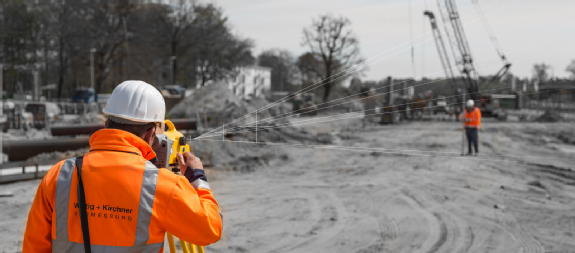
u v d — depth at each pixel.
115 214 1.45
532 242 5.08
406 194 7.79
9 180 8.08
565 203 6.95
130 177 1.47
